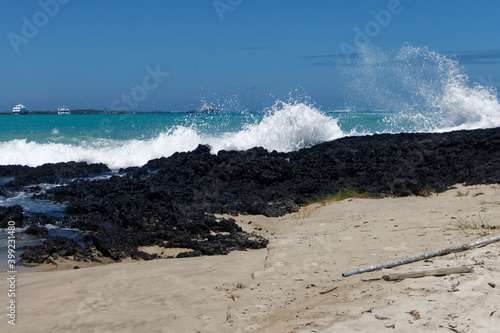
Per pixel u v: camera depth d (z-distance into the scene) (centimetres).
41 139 2427
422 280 516
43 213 1177
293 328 449
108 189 1311
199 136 2138
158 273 704
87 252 909
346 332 425
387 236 746
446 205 955
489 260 547
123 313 552
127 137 2608
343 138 1747
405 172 1252
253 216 1107
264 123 1972
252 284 598
